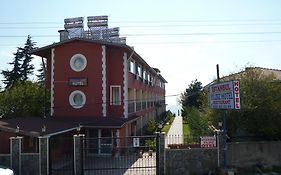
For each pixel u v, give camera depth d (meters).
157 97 64.00
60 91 31.91
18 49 59.00
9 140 22.72
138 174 21.70
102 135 29.53
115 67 32.19
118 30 36.97
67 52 31.97
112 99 32.28
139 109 40.66
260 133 24.42
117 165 24.72
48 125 25.77
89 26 37.25
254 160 21.70
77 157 20.84
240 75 25.42
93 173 22.06
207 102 27.41
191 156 21.12
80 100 31.80
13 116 36.00
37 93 37.00
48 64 33.78
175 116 82.12
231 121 24.02
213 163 21.19
